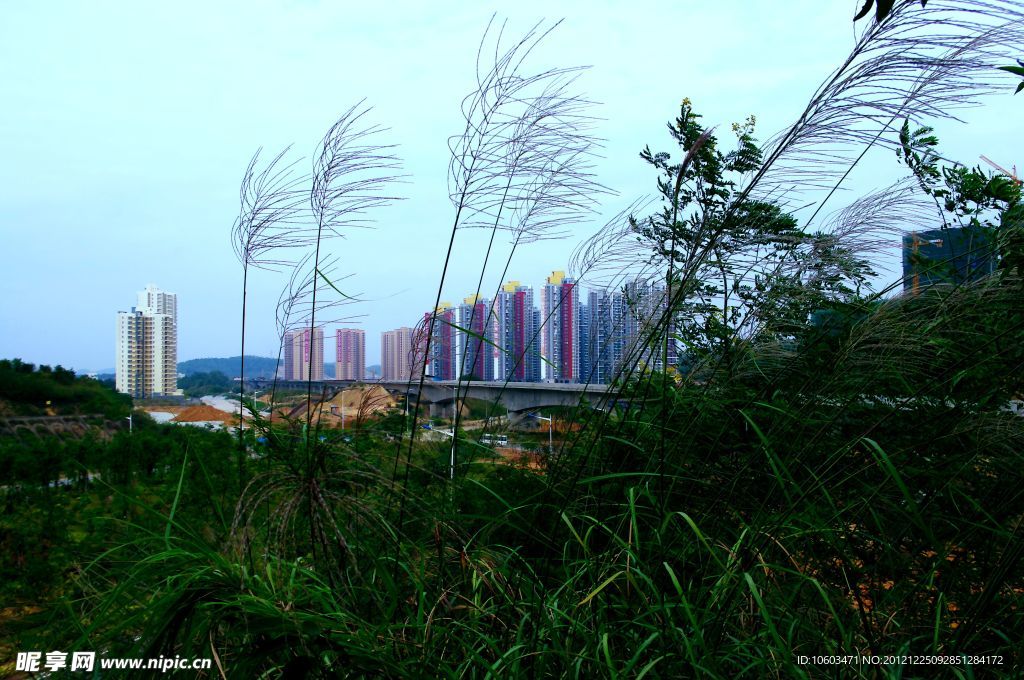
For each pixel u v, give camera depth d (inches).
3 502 161.9
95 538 110.9
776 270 111.1
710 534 92.7
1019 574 82.6
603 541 95.3
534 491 109.5
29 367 1619.1
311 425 86.0
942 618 81.4
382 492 84.1
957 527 91.3
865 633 77.5
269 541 74.8
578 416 121.3
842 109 84.4
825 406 104.4
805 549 92.4
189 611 65.7
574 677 68.2
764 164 89.2
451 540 92.0
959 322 101.3
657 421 108.7
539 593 80.7
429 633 72.3
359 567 86.2
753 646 73.6
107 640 71.6
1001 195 116.8
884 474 89.4
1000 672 72.6
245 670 61.2
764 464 96.7
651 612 73.9
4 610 104.1
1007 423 89.0
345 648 62.8
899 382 100.8
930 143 112.0
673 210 104.2
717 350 117.0
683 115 133.6
